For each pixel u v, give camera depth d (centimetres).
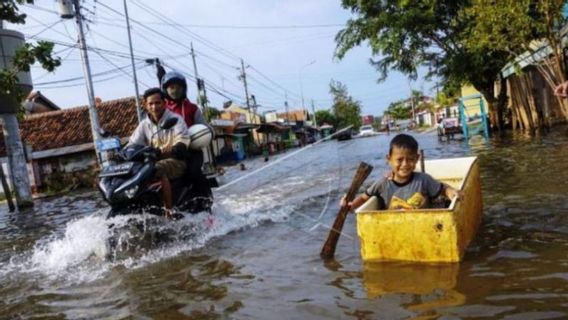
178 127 634
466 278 339
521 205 557
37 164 2653
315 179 1107
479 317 277
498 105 2294
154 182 588
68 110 2938
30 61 1239
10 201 1521
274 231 575
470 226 435
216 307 342
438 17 2211
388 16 2219
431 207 442
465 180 457
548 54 1372
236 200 845
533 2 1259
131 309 359
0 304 409
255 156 4250
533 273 338
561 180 678
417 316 286
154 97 635
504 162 994
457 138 2144
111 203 565
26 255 606
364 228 403
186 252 514
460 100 2083
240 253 486
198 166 657
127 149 593
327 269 396
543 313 275
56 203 1608
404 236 387
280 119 6688
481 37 1401
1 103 1525
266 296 351
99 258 526
